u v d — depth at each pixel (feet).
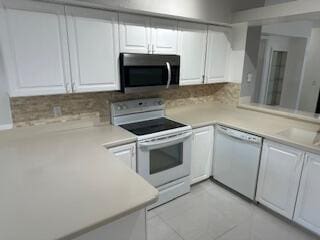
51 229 3.18
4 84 6.11
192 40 8.55
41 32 5.63
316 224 6.56
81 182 4.36
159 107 9.27
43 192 4.04
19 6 5.24
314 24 12.28
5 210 3.57
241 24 9.36
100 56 6.64
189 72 8.81
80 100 7.50
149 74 7.52
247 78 10.32
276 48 14.01
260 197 7.96
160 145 7.46
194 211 7.97
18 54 5.45
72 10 5.93
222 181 9.33
